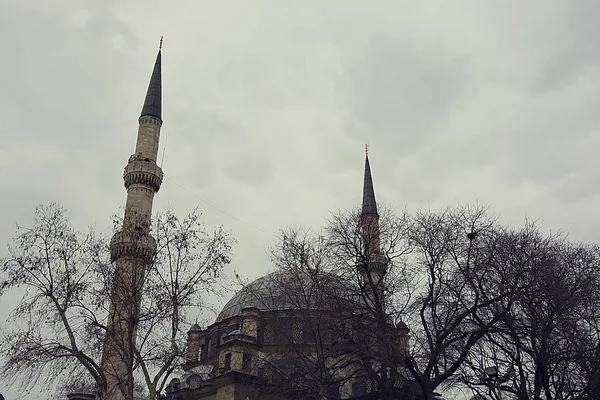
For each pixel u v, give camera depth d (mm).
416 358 43969
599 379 41938
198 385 61906
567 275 46375
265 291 69500
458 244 46156
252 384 55656
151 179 71250
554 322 44625
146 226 49312
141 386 68125
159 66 82500
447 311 44438
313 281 46406
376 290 44469
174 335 41969
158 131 76312
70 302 41938
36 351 39938
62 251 43125
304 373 47250
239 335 60812
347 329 44531
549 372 45625
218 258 45281
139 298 45281
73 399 60031
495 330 41656
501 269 45094
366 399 50625
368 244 46562
